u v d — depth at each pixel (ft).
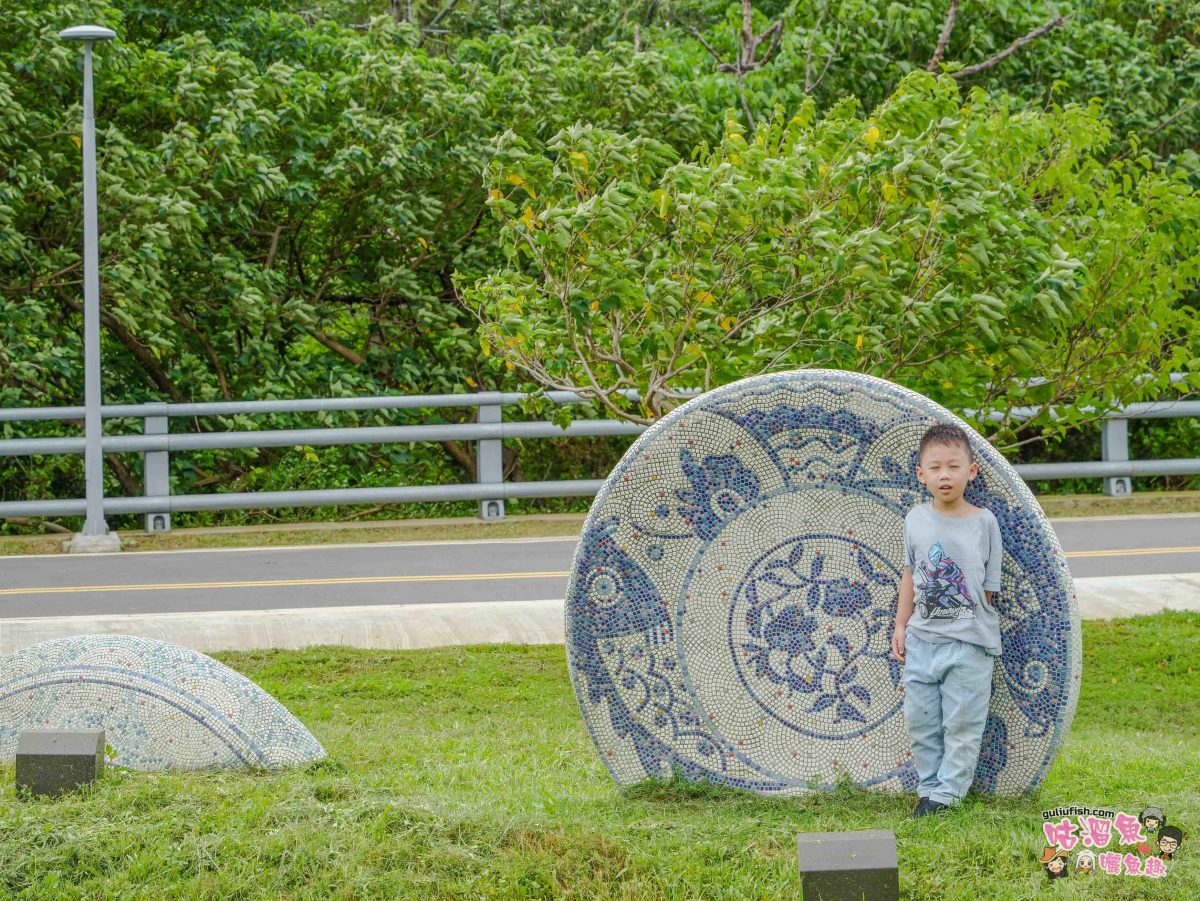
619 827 16.34
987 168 29.07
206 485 56.03
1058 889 14.39
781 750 18.76
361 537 48.39
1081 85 59.11
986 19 58.90
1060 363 31.09
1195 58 59.57
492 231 54.90
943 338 27.48
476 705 27.61
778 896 14.40
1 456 51.88
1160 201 30.89
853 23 56.80
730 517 18.83
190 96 50.42
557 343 28.86
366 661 30.55
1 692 19.89
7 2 49.37
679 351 28.37
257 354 53.72
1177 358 31.14
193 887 14.90
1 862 15.35
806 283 27.89
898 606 17.93
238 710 19.74
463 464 58.54
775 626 18.85
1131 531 47.09
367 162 51.52
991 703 17.75
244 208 50.83
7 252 48.78
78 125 49.67
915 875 14.71
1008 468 17.48
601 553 18.88
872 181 27.78
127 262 49.16
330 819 16.31
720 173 27.73
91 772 17.72
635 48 59.52
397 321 57.11
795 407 18.43
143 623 32.58
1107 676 29.40
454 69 55.83
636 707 18.92
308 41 56.24
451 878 15.08
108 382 54.65
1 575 41.47
